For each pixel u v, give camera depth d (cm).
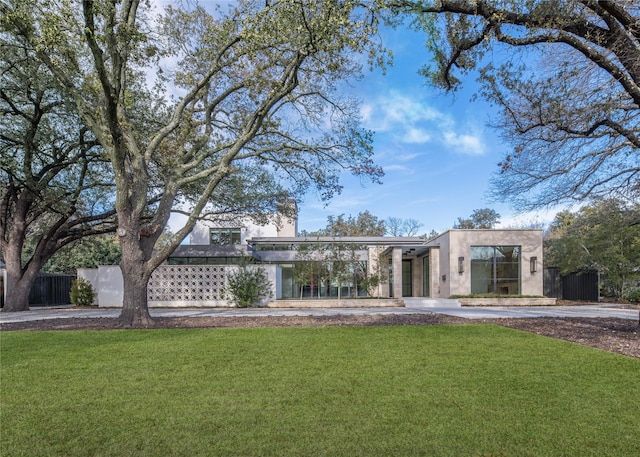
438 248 2298
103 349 704
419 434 344
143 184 1109
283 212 2047
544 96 883
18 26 904
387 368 559
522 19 765
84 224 1945
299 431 351
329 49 881
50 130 1545
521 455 307
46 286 2455
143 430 357
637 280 2041
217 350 687
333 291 2447
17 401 436
